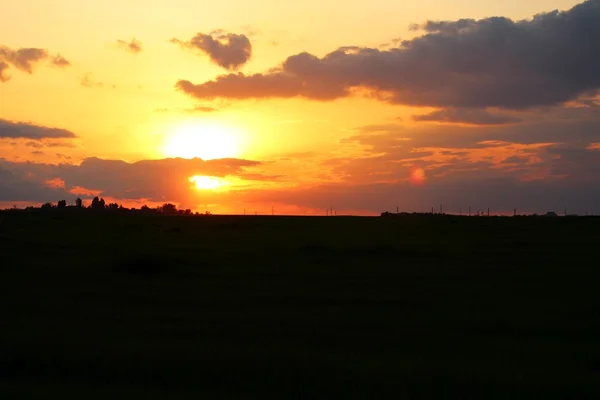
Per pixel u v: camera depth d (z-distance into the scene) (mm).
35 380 13680
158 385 13477
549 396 12812
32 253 40438
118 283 29203
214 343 16734
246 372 13930
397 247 51031
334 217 123938
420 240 61438
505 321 20578
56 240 54312
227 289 27953
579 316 21844
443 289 28203
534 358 15906
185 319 20688
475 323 20297
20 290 26234
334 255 43562
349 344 17250
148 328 18922
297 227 86562
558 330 19484
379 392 12875
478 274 33719
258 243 56531
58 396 12570
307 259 41031
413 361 15219
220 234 70062
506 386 13227
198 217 116500
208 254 44188
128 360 14625
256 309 22984
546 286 29250
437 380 13516
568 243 55344
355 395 12695
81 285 28359
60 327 18750
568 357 16016
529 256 43812
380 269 35906
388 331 19141
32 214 104188
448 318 21219
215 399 12477
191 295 26156
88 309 22406
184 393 12867
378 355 15977
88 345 15922
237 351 15523
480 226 85250
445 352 16484
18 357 14766
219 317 21094
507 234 70562
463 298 25781
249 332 18547
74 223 87562
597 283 30281
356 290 27844
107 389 13078
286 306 23766
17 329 18266
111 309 22562
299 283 30047
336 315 21719
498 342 17766
